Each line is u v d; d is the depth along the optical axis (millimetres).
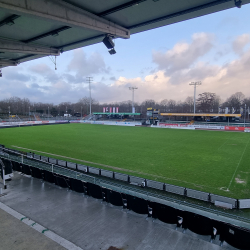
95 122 71812
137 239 6641
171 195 11477
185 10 12664
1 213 8297
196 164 18797
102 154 22938
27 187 11078
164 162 19500
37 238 6695
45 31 16422
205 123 57062
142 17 13688
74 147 27062
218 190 12891
